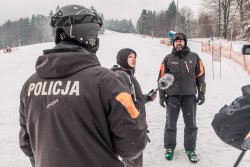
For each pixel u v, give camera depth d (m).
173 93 4.43
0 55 34.31
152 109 7.83
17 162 4.78
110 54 25.78
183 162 4.47
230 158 4.51
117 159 1.73
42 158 1.70
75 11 1.75
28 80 1.85
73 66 1.66
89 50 1.83
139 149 1.66
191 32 84.94
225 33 57.88
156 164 4.45
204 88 4.57
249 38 41.94
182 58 4.42
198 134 5.57
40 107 1.70
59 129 1.63
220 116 1.72
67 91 1.62
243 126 1.60
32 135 1.80
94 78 1.63
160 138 5.51
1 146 5.49
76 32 1.74
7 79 16.42
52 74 1.68
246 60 15.93
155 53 26.66
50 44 46.38
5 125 7.11
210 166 4.30
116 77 1.66
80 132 1.60
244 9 44.72
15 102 10.07
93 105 1.59
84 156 1.61
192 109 4.47
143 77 14.04
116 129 1.60
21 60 26.61
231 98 8.78
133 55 3.53
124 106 1.59
